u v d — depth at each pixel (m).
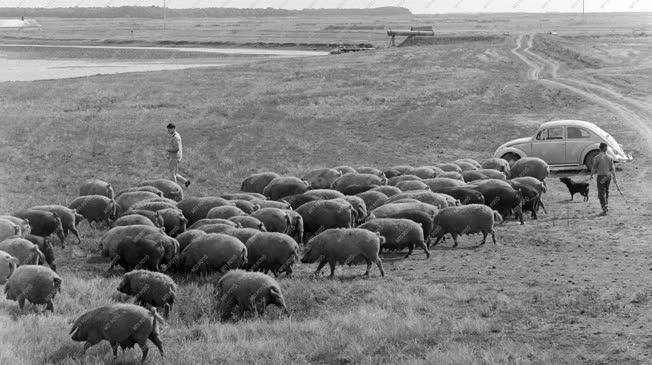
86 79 90.25
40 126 55.22
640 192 36.91
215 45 182.88
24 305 20.67
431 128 56.31
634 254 24.75
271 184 34.75
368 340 16.89
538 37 147.12
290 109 63.28
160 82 86.38
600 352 15.36
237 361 16.20
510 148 43.94
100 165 45.31
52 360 16.67
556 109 62.22
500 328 17.34
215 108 63.41
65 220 28.23
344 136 54.03
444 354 15.34
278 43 179.75
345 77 88.19
